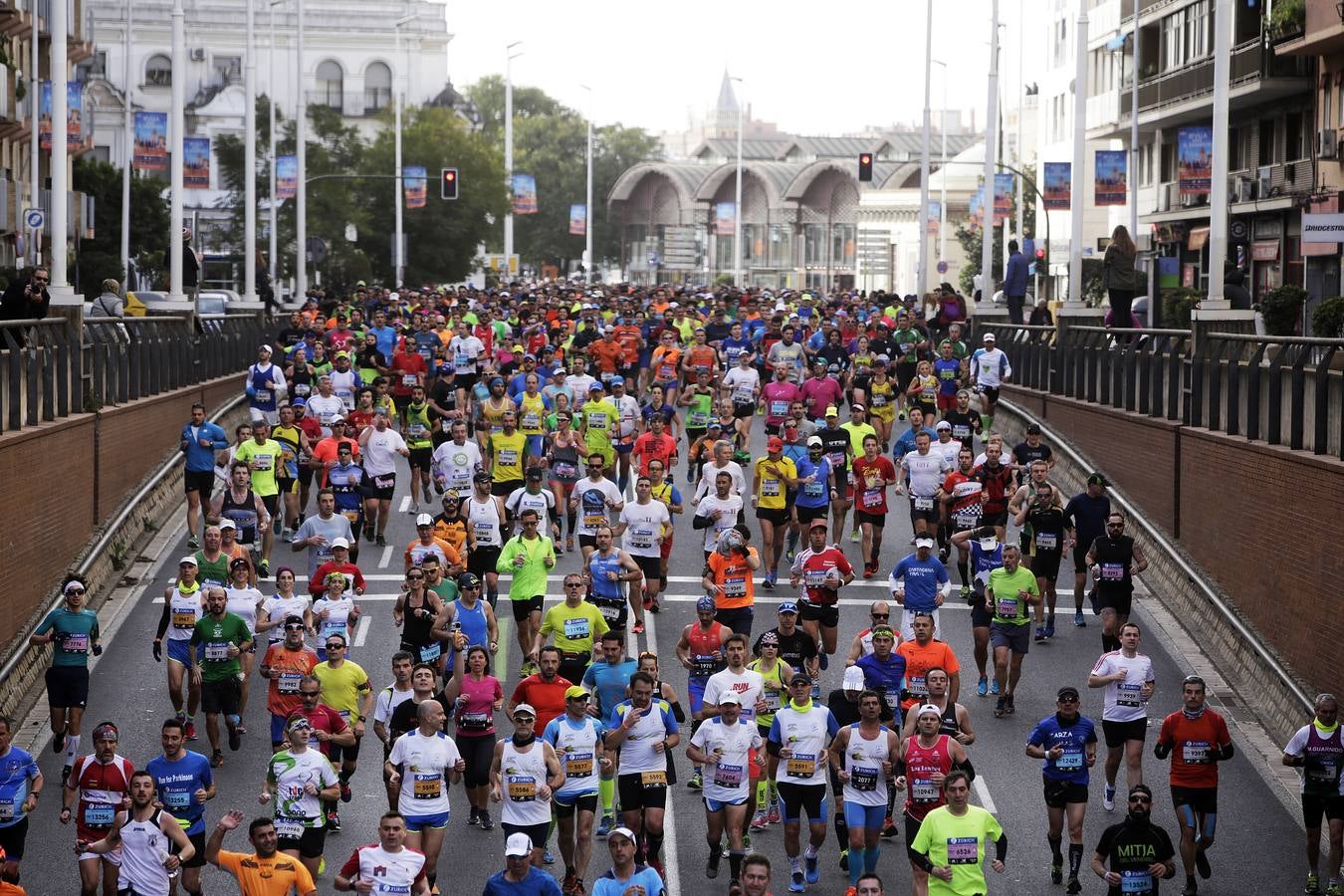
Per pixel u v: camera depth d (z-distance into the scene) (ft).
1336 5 456.86
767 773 199.93
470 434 412.77
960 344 406.00
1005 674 235.40
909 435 301.43
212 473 311.27
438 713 176.45
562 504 310.86
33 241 469.98
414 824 176.14
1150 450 314.55
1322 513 228.63
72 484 280.92
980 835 160.56
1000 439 285.23
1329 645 224.74
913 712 182.50
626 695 191.01
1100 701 244.01
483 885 185.26
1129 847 168.35
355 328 443.73
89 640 214.28
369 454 315.58
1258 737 232.73
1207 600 271.28
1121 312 403.34
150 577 298.35
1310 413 241.35
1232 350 281.74
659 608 282.36
